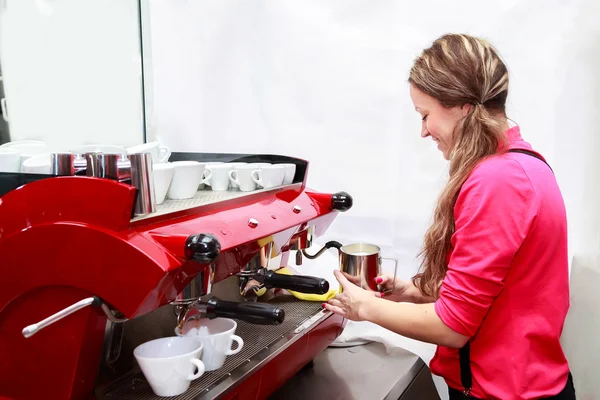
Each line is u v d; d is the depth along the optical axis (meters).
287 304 1.17
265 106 1.63
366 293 0.99
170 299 0.75
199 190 1.09
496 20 1.44
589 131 1.33
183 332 0.92
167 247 0.71
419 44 1.50
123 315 0.75
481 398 0.92
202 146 1.69
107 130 1.46
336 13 1.54
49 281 0.72
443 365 0.99
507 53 1.45
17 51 1.22
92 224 0.70
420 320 0.90
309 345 1.04
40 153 1.17
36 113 1.28
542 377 0.89
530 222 0.84
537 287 0.87
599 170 1.27
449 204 0.93
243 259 0.89
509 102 1.46
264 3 1.58
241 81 1.63
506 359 0.89
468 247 0.85
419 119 1.54
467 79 0.88
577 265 1.35
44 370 0.76
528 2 1.41
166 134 1.69
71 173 0.81
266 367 0.90
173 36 1.64
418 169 1.56
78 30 1.35
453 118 0.92
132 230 0.71
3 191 0.85
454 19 1.47
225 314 0.91
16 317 0.76
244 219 0.89
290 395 1.08
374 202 1.61
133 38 1.49
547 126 1.45
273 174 1.05
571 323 1.37
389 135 1.57
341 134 1.60
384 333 1.40
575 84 1.38
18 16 1.21
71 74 1.34
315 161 1.63
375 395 1.08
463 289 0.85
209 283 0.79
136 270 0.67
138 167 0.74
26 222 0.74
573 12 1.37
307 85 1.59
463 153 0.89
